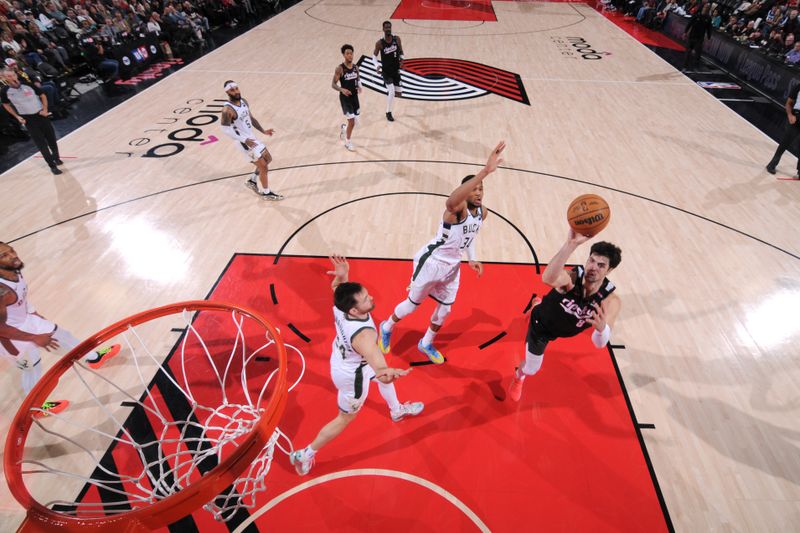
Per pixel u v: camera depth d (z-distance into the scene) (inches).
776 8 489.1
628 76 472.7
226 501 123.0
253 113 378.3
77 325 187.5
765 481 139.3
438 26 643.5
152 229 245.1
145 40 487.8
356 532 125.0
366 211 260.7
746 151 327.6
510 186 284.8
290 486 135.2
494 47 557.9
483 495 133.7
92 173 295.3
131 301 200.2
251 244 234.7
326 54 525.3
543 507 131.3
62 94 408.8
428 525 126.7
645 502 133.1
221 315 193.6
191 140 337.1
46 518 88.0
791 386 168.1
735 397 163.8
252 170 300.5
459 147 330.0
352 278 213.0
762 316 196.4
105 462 141.3
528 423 153.6
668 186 286.0
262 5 713.0
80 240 236.8
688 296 205.9
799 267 222.8
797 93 268.7
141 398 160.2
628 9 723.4
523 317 194.1
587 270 119.0
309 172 297.6
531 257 227.0
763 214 260.1
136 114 379.6
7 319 145.0
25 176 292.7
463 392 163.8
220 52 536.1
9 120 343.0
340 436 148.9
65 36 451.8
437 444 147.0
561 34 621.3
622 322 192.7
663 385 167.3
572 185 286.5
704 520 129.5
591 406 159.5
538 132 353.7
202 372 169.8
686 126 365.1
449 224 143.8
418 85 438.9
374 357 110.9
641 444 148.1
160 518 90.7
